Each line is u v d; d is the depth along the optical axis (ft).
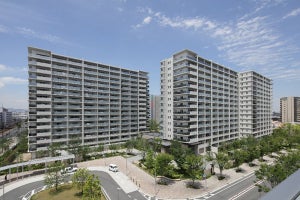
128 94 314.96
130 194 124.16
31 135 219.61
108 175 162.50
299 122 552.41
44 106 224.94
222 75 284.82
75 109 251.80
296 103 583.17
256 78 328.49
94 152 232.94
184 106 231.71
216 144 265.75
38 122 220.64
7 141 288.30
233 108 307.99
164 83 259.19
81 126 255.70
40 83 225.56
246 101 316.81
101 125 274.36
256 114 326.44
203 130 244.63
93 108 268.82
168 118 250.57
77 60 258.98
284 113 606.14
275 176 99.76
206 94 251.39
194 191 127.13
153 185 138.92
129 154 239.91
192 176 135.74
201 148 239.50
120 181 147.95
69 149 214.28
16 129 483.10
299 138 260.21
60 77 242.17
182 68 234.99
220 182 142.82
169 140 246.68
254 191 126.00
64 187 132.77
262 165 112.78
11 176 160.25
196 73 237.04
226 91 293.84
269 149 211.20
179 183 141.49
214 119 263.29
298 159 114.01
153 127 417.69
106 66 290.97
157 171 143.64
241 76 323.57
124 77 312.09
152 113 550.77
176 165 183.93
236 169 171.32
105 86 285.02
